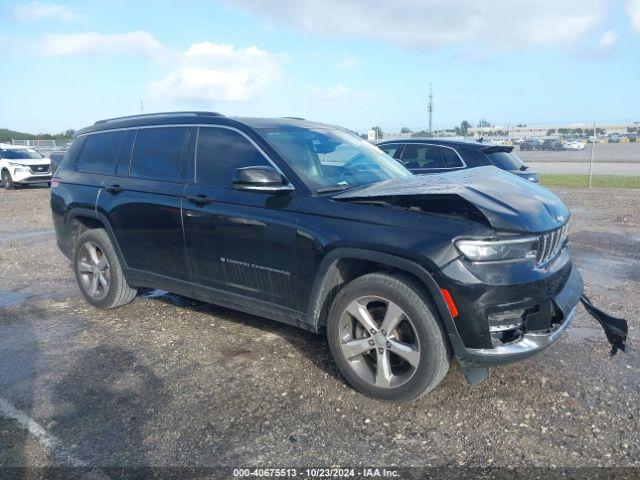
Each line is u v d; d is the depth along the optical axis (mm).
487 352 3314
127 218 5109
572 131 54531
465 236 3283
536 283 3369
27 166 21531
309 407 3590
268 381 3949
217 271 4500
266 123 4645
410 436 3252
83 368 4199
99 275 5582
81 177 5699
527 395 3691
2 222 12273
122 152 5387
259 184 3887
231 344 4637
